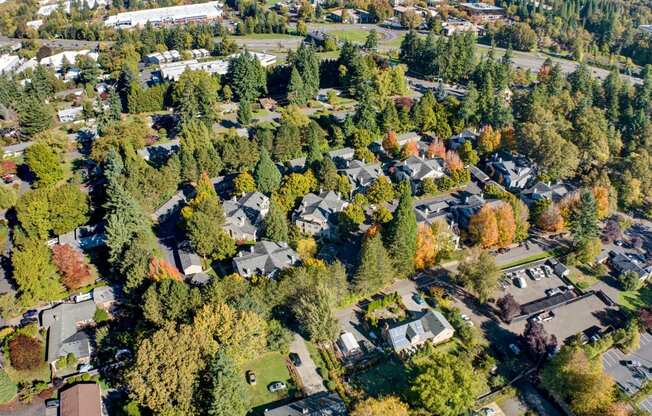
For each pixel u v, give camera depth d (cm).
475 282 11956
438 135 19638
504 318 11619
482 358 10675
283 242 13112
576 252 13650
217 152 16788
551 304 12212
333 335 10331
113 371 9944
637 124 19638
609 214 15625
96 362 10219
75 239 13675
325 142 18450
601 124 18975
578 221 13688
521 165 17250
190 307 10088
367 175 16238
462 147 17912
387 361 10450
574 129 18725
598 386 9294
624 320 11969
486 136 18225
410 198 11844
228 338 9519
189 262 12419
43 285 11356
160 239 13775
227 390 8394
